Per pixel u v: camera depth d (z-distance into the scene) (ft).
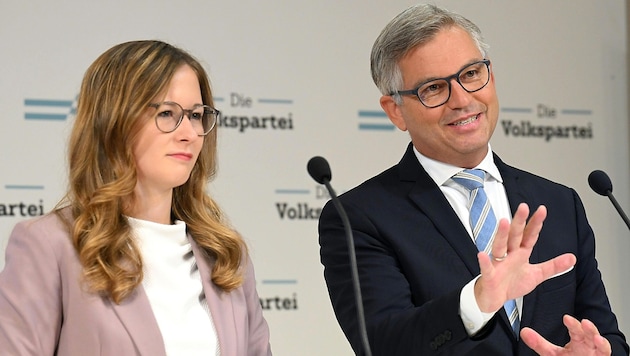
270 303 29.68
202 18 29.68
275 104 30.17
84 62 28.48
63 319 15.85
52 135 28.02
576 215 19.60
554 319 18.16
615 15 33.60
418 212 18.83
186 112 16.88
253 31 30.17
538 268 15.23
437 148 19.03
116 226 16.30
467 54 18.70
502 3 32.68
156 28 29.19
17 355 15.24
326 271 19.35
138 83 16.63
